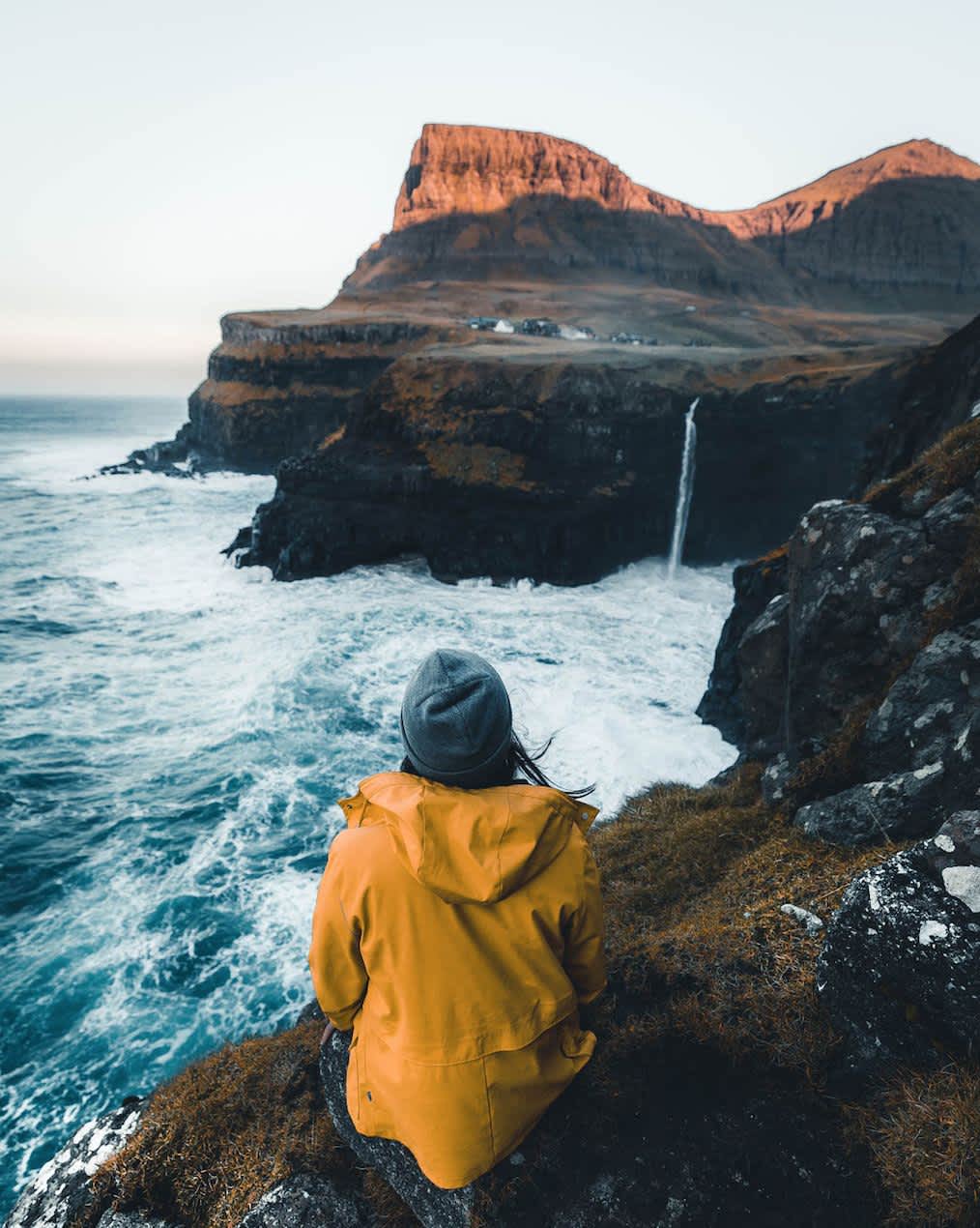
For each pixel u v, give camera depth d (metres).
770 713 9.54
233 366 80.62
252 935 11.99
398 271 190.00
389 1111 1.48
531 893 1.36
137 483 67.94
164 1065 9.67
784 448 43.06
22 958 11.49
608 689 21.88
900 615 5.70
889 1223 1.95
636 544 41.91
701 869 4.75
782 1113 2.27
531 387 41.66
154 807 15.87
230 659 25.05
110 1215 2.90
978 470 5.79
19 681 22.95
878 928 2.50
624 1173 2.05
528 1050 1.44
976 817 2.56
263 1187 2.64
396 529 38.81
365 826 1.45
